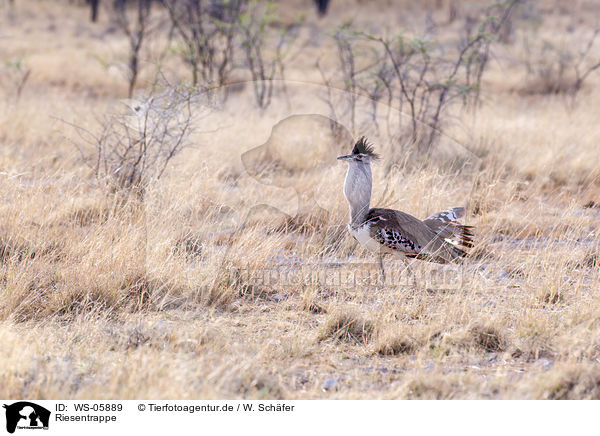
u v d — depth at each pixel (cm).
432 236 2164
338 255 2252
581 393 1577
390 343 1842
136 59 6250
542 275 2309
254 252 2259
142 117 2834
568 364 1628
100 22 12238
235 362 1686
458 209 2327
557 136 4328
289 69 6606
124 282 2138
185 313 2038
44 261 2267
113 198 2659
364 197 2083
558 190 3488
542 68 7425
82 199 2756
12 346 1683
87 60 8000
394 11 12638
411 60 4394
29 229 2442
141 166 2752
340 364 1764
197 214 2378
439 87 4022
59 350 1755
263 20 5756
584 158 3866
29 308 2008
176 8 6456
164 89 2919
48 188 2795
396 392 1576
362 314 2016
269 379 1623
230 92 4419
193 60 5394
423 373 1631
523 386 1577
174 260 2225
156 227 2345
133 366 1593
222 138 2847
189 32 6625
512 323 1977
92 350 1752
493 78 7106
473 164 2848
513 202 2984
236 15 5772
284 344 1841
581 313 1948
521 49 8338
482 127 4256
